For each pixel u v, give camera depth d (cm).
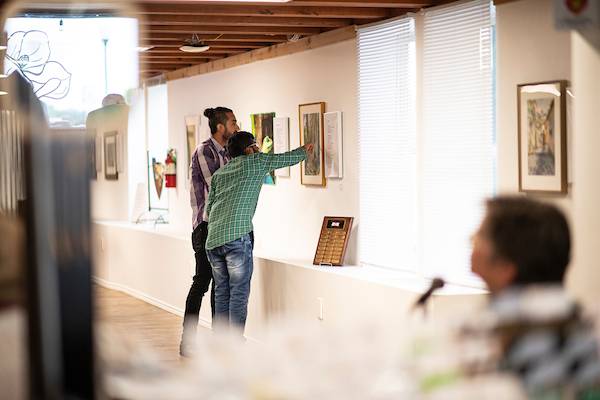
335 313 762
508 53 605
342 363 162
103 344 179
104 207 1311
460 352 162
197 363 170
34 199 169
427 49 692
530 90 584
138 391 171
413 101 721
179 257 1086
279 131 931
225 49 1002
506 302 167
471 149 649
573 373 166
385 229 764
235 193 813
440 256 684
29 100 183
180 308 1091
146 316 1089
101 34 524
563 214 258
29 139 169
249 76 995
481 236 262
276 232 953
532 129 583
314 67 865
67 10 502
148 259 1186
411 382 159
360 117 791
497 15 614
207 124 1114
